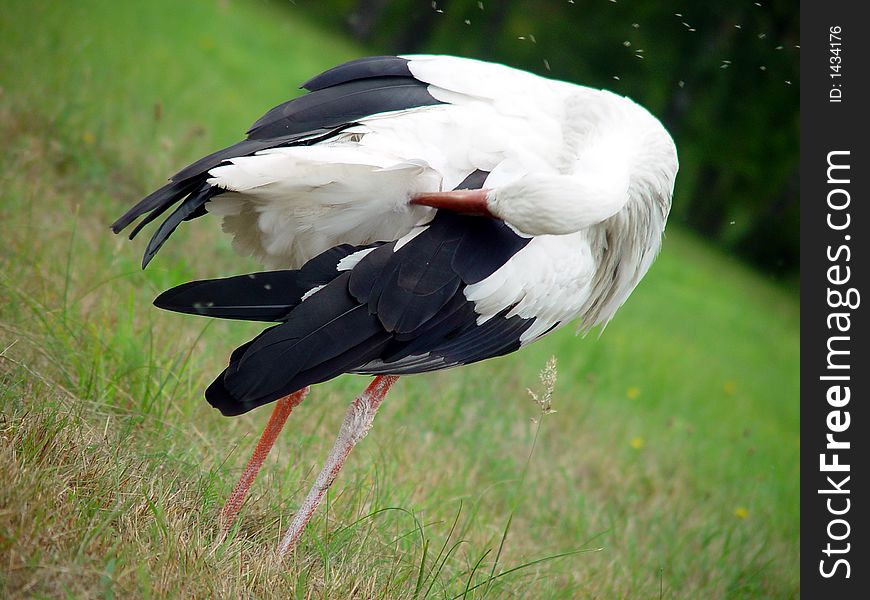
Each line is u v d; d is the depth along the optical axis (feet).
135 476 23.85
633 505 41.96
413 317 22.89
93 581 19.88
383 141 23.71
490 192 23.02
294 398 26.07
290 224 23.49
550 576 31.07
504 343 26.12
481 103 25.93
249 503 26.23
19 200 39.22
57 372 28.22
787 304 111.24
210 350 34.35
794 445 61.00
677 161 29.22
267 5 137.49
